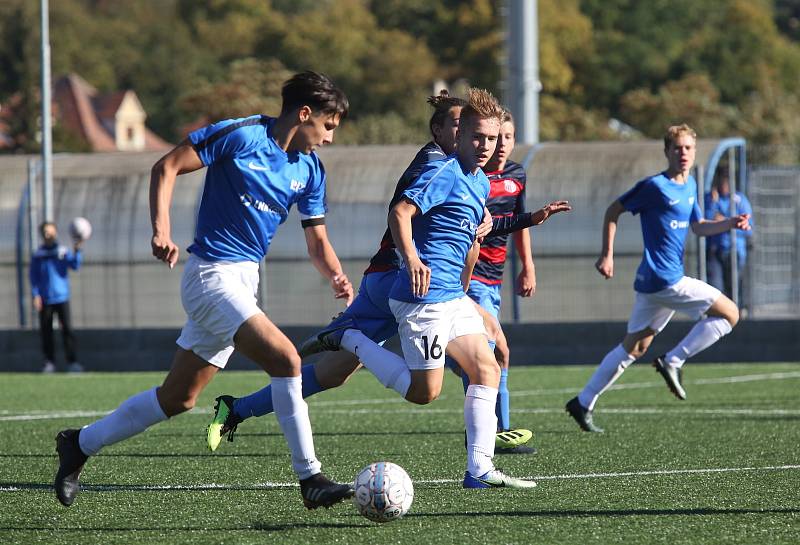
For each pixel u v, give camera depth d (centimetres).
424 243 2050
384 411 3778
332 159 6206
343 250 6059
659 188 3112
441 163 2028
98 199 6391
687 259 5659
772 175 6675
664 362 3284
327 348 2195
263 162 1845
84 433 1908
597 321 5781
